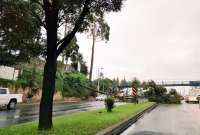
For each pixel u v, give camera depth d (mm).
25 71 47406
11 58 25672
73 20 13703
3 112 26328
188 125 19484
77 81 72250
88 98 77438
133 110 30172
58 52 13070
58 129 12781
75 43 16609
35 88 47094
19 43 13953
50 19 12758
